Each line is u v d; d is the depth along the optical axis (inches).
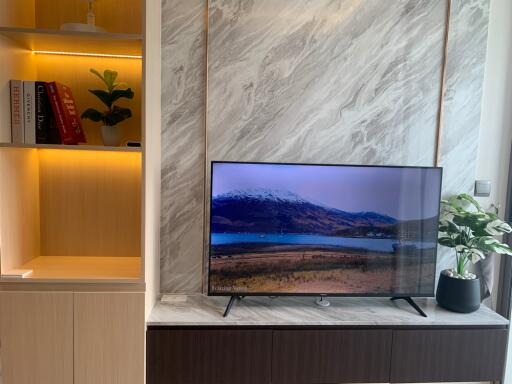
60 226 79.6
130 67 77.9
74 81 77.4
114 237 80.5
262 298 84.2
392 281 80.7
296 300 83.7
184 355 72.5
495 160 89.6
